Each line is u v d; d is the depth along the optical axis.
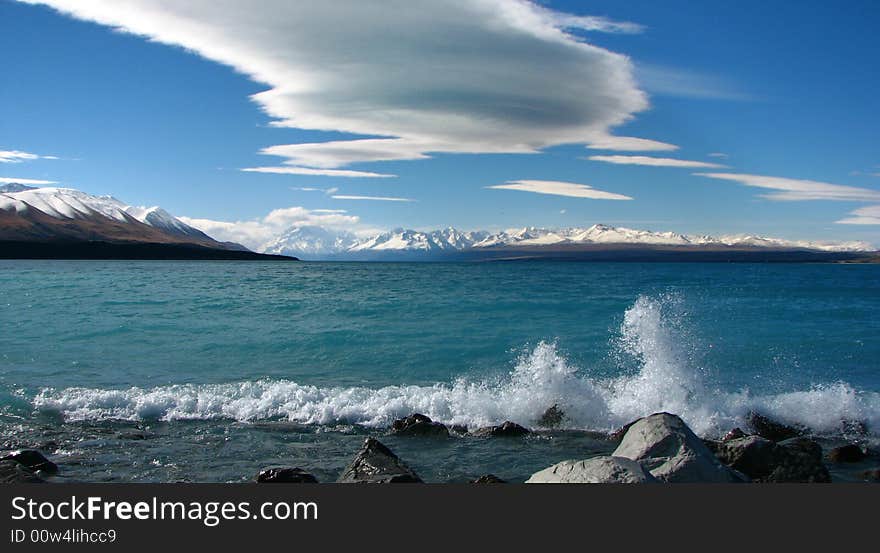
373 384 17.05
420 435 13.00
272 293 41.81
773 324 28.16
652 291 48.19
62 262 154.38
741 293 49.94
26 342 21.45
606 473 8.41
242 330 24.42
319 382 17.19
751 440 10.30
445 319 28.25
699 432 13.86
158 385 16.31
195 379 17.06
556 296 40.62
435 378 17.86
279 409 14.55
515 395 15.33
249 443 12.19
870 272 131.75
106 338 22.39
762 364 19.94
